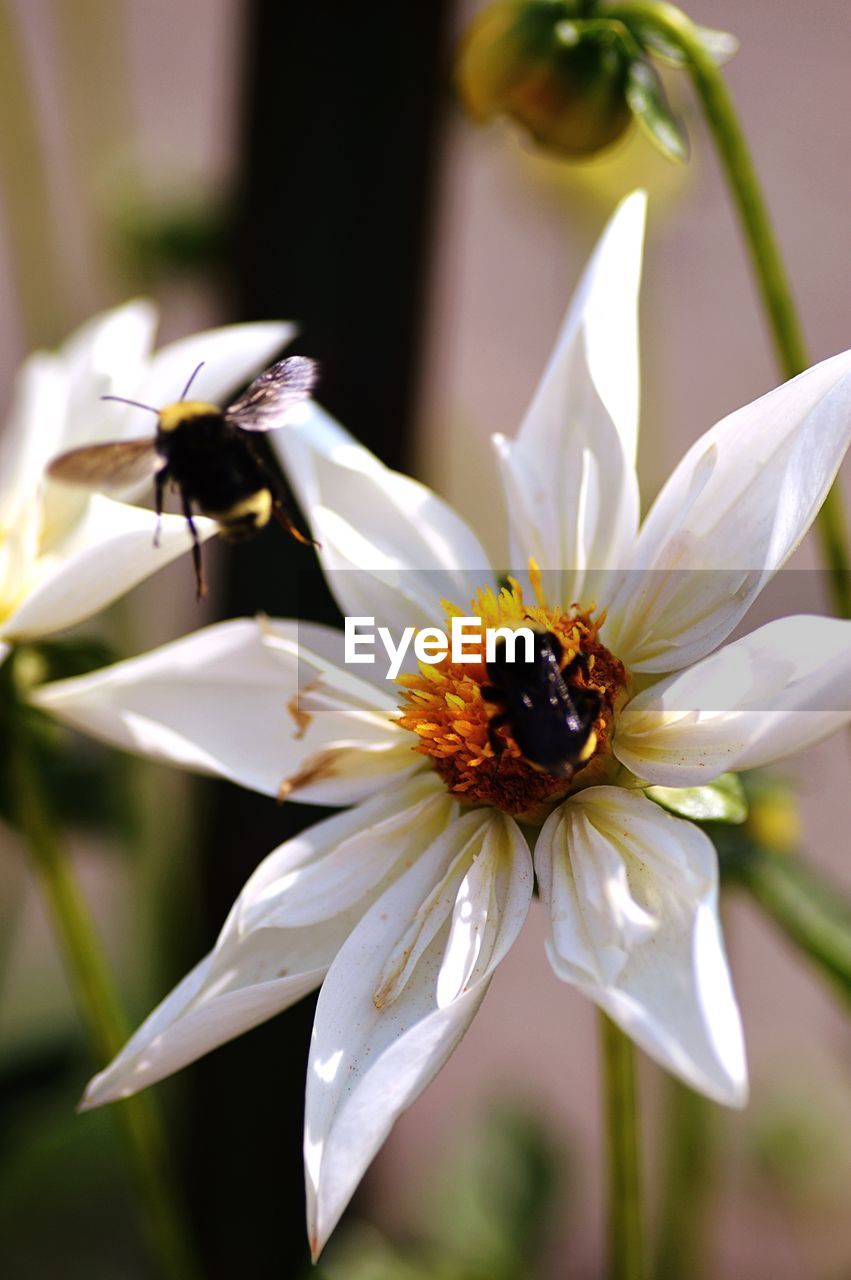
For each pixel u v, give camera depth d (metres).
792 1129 0.50
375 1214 0.46
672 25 0.36
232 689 0.35
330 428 0.35
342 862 0.33
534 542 0.34
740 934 0.65
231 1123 0.43
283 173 0.40
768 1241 0.54
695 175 0.47
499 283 0.89
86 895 0.63
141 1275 0.49
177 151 0.50
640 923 0.31
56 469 0.35
